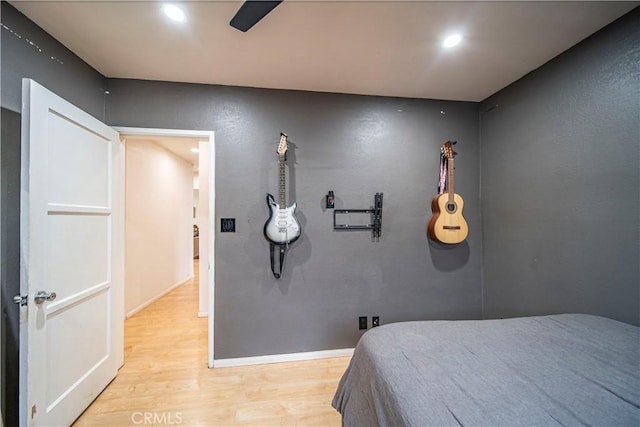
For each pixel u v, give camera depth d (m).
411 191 2.51
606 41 1.60
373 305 2.44
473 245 2.58
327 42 1.73
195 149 4.45
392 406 0.88
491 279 2.48
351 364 1.36
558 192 1.89
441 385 0.91
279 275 2.30
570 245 1.81
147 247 3.84
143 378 2.06
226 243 2.24
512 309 2.26
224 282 2.24
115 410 1.73
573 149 1.79
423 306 2.51
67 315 1.60
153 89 2.17
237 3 1.42
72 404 1.62
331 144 2.40
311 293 2.35
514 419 0.76
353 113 2.43
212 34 1.65
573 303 1.80
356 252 2.42
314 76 2.14
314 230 2.36
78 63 1.86
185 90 2.21
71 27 1.59
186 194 5.29
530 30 1.63
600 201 1.65
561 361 1.06
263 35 1.66
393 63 1.97
